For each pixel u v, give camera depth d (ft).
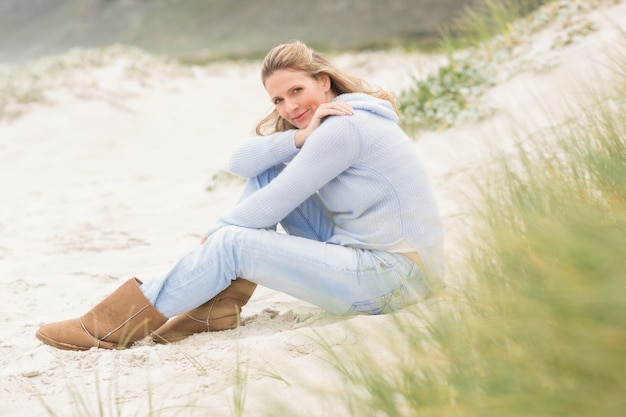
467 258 7.04
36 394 8.91
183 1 290.56
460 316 6.79
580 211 6.52
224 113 44.93
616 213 6.46
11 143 39.09
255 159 10.75
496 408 5.59
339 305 10.41
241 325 11.03
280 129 11.50
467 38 28.45
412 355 6.82
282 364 8.83
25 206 24.84
